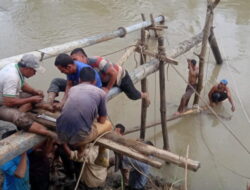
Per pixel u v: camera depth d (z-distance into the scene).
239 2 15.96
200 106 8.84
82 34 12.86
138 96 5.97
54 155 5.87
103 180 5.56
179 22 13.80
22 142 4.07
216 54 10.52
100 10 15.30
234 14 14.54
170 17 14.33
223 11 14.84
